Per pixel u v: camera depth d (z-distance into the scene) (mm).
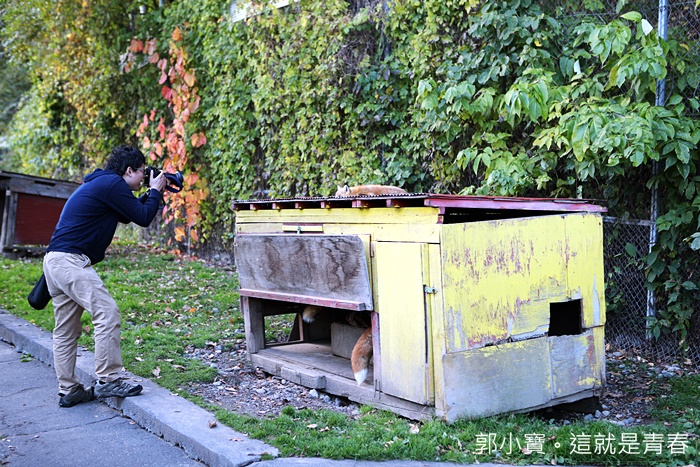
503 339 3867
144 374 4898
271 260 4801
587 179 5652
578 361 4156
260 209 5031
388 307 3986
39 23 11703
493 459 3346
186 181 9719
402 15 6812
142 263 9367
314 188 8008
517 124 5840
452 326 3672
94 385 4723
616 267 5590
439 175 6566
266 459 3375
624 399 4480
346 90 7363
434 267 3686
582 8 5793
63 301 4402
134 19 11094
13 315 6637
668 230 5145
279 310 5551
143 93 11031
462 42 6316
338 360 4988
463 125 6211
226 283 8094
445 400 3672
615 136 4750
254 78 8695
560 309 4523
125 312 6688
